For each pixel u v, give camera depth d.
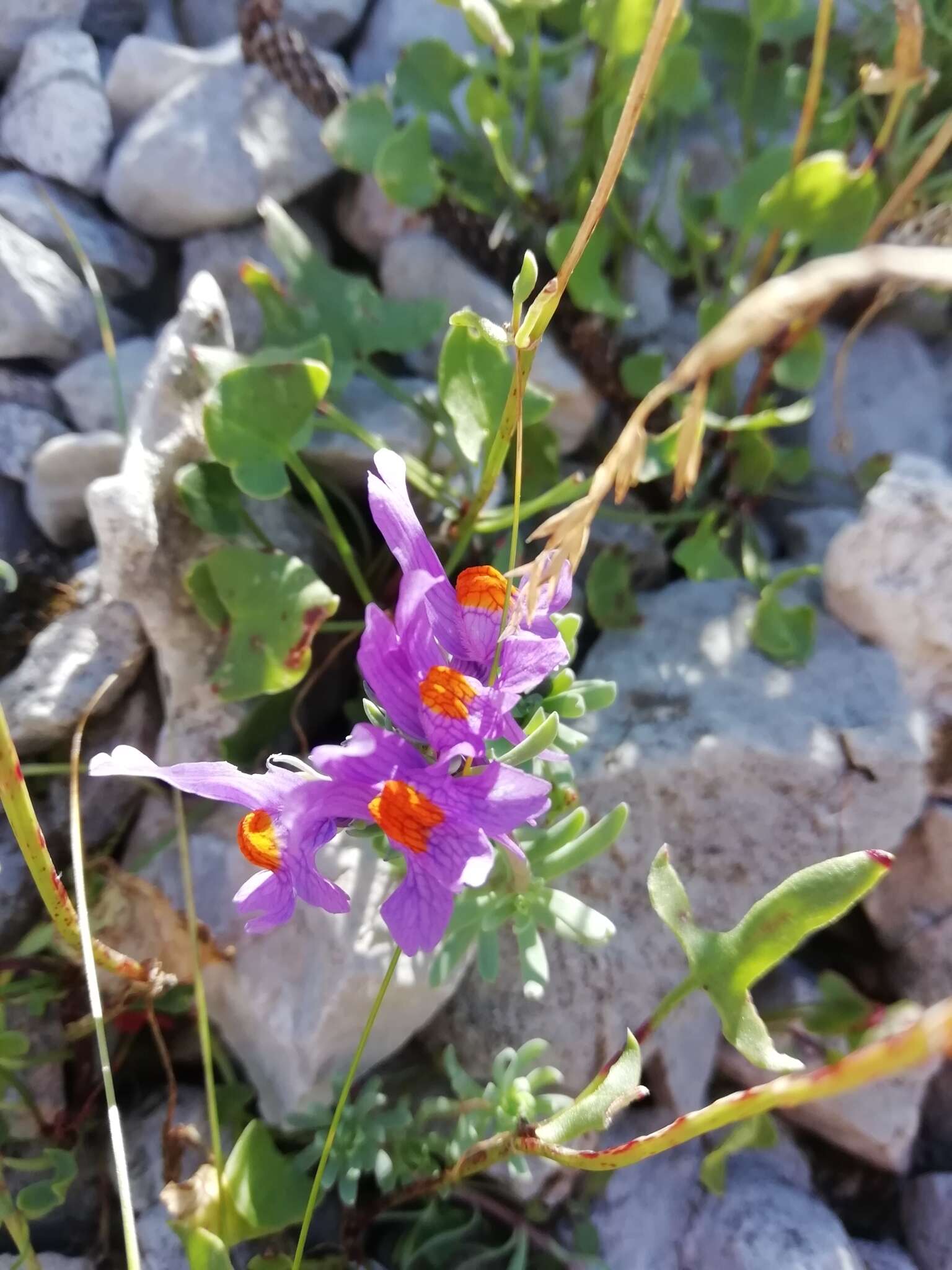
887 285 0.10
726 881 0.11
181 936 0.10
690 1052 0.11
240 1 0.12
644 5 0.11
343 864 0.09
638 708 0.11
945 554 0.10
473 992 0.10
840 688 0.11
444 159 0.13
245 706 0.10
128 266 0.12
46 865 0.07
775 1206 0.10
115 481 0.09
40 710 0.10
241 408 0.09
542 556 0.06
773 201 0.11
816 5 0.13
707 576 0.11
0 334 0.11
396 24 0.13
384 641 0.06
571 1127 0.06
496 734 0.06
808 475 0.13
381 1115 0.09
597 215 0.06
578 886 0.10
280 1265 0.09
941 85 0.13
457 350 0.09
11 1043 0.09
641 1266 0.10
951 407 0.13
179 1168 0.09
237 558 0.09
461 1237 0.10
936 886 0.11
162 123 0.12
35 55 0.12
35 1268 0.08
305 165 0.12
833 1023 0.10
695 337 0.13
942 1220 0.10
